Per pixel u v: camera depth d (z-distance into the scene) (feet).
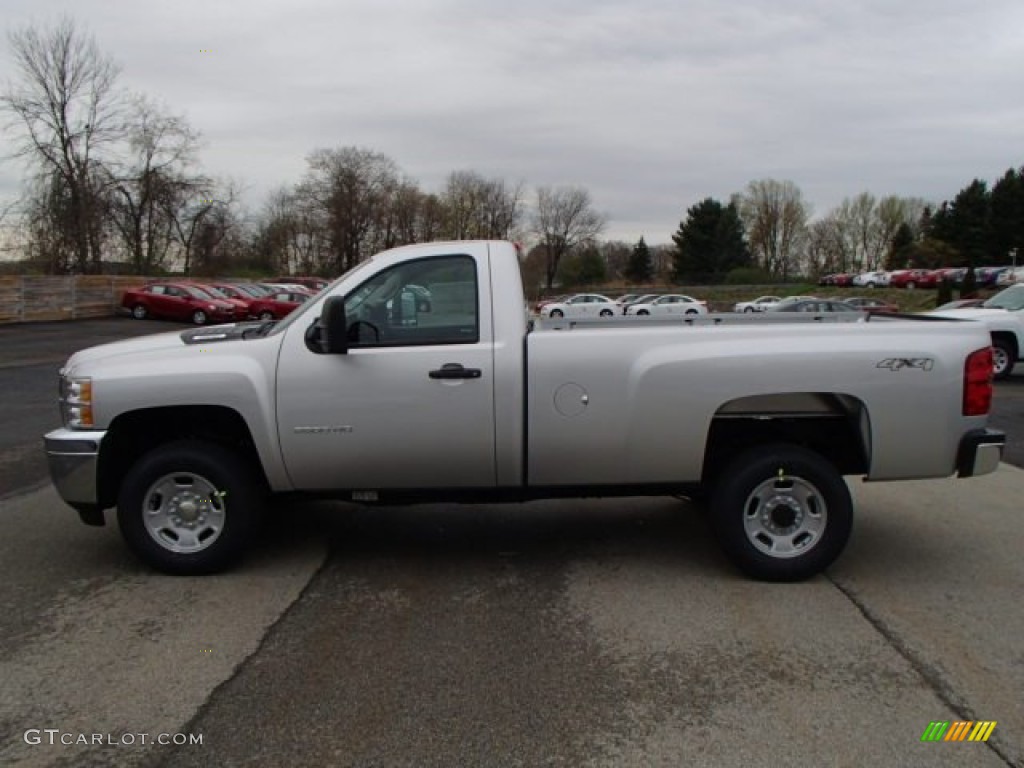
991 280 178.19
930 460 14.21
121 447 15.25
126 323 102.53
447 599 13.99
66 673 11.32
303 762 9.18
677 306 110.52
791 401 14.38
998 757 9.16
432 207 276.21
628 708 10.28
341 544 17.15
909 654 11.74
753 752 9.29
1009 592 14.17
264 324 17.48
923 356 13.99
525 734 9.70
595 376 14.06
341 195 251.80
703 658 11.66
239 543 14.89
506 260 14.55
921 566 15.56
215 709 10.32
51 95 143.13
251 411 14.24
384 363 14.11
